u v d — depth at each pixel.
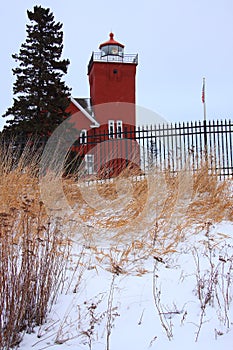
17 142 8.93
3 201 3.81
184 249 4.05
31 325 2.49
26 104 21.62
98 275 3.35
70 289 3.05
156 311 2.62
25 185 5.00
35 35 23.39
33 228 3.35
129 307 2.70
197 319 2.50
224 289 2.90
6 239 2.59
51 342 2.30
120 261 3.51
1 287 2.30
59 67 23.50
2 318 2.39
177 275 3.29
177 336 2.29
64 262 3.24
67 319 2.56
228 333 2.28
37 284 2.71
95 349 2.19
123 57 32.16
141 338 2.29
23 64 23.17
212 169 6.71
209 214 5.31
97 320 2.39
